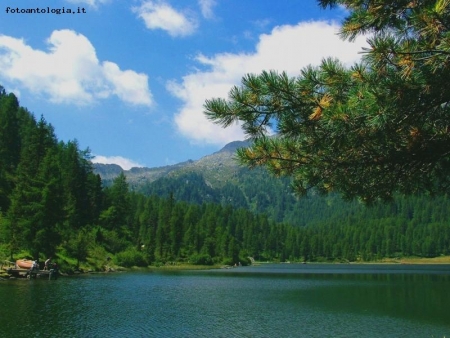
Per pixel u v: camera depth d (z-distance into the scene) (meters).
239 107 8.39
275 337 32.44
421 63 6.73
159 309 43.78
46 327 32.25
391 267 177.12
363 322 38.44
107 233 120.38
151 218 169.50
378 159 8.29
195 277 93.56
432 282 83.12
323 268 164.50
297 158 8.73
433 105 7.14
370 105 6.80
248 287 71.19
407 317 40.88
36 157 100.50
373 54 6.61
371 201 9.39
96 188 129.25
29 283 59.19
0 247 70.50
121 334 31.61
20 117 140.75
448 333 33.94
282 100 8.23
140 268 118.88
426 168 8.51
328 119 7.33
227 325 36.44
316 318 40.22
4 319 34.50
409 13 6.87
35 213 72.31
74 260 89.31
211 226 188.75
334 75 7.71
